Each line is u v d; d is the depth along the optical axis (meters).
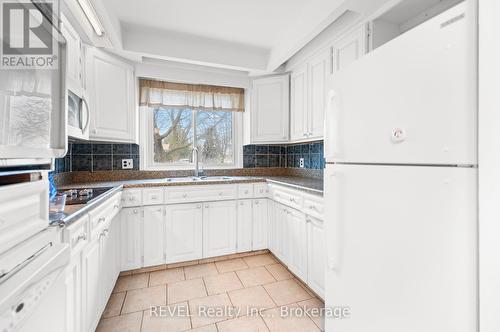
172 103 2.77
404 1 1.50
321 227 1.74
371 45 1.67
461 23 0.66
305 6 1.85
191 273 2.20
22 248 0.63
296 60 2.55
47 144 0.76
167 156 2.90
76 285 1.08
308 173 2.88
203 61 2.41
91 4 1.51
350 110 1.08
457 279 0.69
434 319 0.75
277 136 2.81
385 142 0.90
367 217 0.99
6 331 0.48
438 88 0.72
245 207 2.58
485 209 0.63
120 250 2.09
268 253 2.69
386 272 0.91
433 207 0.75
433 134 0.74
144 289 1.92
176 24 2.07
